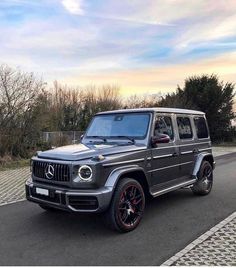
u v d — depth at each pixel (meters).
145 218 6.37
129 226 5.59
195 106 30.78
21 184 9.98
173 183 7.00
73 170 5.26
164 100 30.92
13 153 15.09
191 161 7.65
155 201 7.67
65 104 31.75
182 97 30.89
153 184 6.34
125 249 4.89
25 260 4.55
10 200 7.95
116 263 4.44
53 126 18.72
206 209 6.98
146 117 6.50
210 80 31.53
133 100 36.06
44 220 6.28
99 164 5.24
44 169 5.62
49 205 5.54
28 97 15.54
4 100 14.80
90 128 7.17
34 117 15.70
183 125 7.50
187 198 7.94
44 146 16.41
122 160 5.62
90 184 5.20
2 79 14.85
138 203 5.82
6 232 5.67
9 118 14.86
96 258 4.60
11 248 4.98
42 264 4.43
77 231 5.66
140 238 5.32
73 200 5.20
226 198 7.94
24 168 13.27
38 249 4.93
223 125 31.44
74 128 29.23
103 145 6.05
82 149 5.74
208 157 8.41
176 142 7.07
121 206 5.48
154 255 4.67
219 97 30.92
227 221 6.10
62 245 5.07
